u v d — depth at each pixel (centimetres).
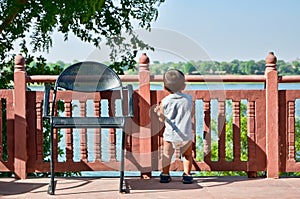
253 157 490
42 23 718
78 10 655
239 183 471
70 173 707
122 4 784
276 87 482
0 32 719
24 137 488
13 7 697
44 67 775
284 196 418
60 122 425
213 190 442
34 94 491
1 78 752
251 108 488
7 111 490
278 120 486
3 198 415
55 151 495
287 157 489
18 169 491
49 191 428
